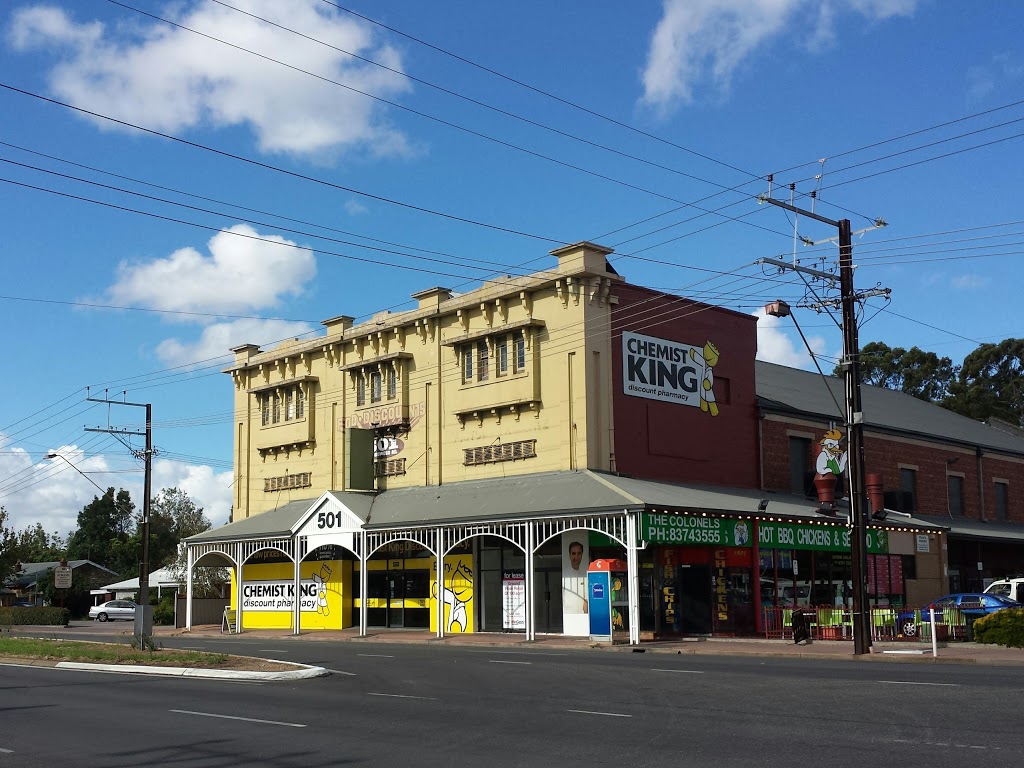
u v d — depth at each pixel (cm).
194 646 3244
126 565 9556
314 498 4328
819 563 3594
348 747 1175
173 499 9350
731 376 3897
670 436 3597
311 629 4125
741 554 3281
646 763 1020
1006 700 1441
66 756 1164
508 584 3478
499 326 3584
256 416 4734
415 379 3962
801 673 1939
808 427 4175
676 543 3039
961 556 4675
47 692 1906
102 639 3947
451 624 3641
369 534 3578
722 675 1912
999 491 5306
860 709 1378
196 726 1388
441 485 3781
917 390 8938
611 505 2889
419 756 1102
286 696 1742
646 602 3216
